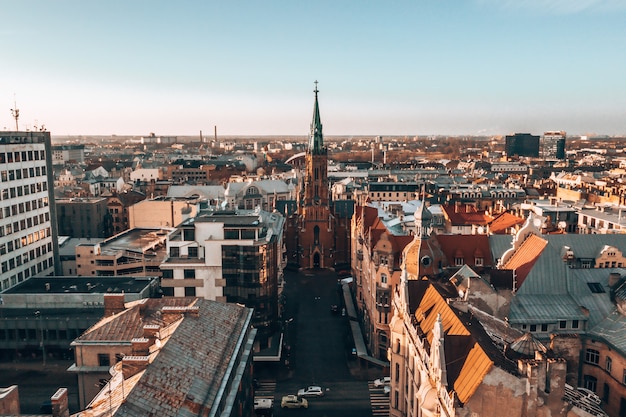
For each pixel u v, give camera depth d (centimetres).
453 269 9575
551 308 7731
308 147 17900
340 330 12544
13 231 12288
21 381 9469
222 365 5875
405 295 7319
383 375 10231
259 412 8706
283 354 11200
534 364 4459
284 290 15225
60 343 10075
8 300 10388
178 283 10756
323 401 9256
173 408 4806
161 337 6116
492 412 4512
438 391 5047
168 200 19112
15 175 12369
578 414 4544
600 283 8288
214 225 10681
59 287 10956
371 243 11338
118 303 7631
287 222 18400
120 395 4847
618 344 6988
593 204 16712
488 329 6150
